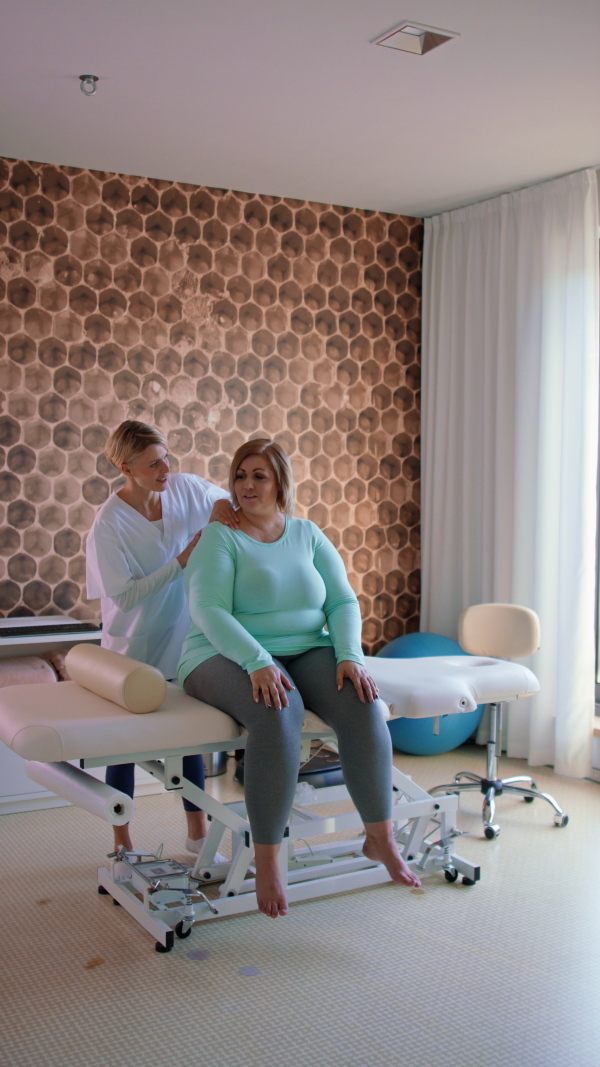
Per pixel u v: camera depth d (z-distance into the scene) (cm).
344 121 341
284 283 443
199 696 246
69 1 253
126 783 271
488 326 434
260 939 243
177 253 419
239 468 259
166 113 334
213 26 267
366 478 470
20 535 395
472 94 316
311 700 246
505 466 426
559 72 299
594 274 387
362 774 233
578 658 392
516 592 419
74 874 285
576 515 392
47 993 214
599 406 393
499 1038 198
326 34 272
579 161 382
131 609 276
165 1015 205
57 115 337
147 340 414
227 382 433
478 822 339
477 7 256
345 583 267
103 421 407
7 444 391
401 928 250
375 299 466
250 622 252
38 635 355
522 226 416
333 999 213
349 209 456
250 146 369
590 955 236
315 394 454
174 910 240
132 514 277
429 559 470
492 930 250
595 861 302
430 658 332
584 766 394
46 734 211
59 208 395
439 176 404
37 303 393
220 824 272
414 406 477
